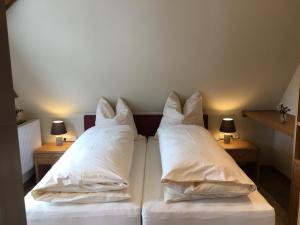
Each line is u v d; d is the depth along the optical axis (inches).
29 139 129.6
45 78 127.9
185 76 127.3
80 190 73.6
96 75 126.8
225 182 72.5
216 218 68.8
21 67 122.6
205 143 91.5
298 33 110.0
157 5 102.6
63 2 100.8
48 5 101.6
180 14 105.0
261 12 103.1
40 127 144.9
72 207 71.0
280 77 127.7
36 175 131.6
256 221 69.1
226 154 86.9
